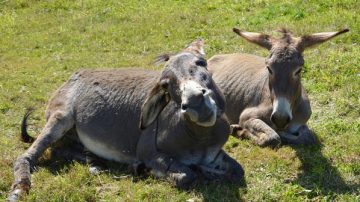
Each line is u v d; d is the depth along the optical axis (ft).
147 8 29.58
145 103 14.88
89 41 25.72
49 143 16.46
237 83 18.54
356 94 18.95
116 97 16.48
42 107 19.80
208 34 25.02
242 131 17.57
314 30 23.80
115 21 27.96
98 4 31.17
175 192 14.87
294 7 26.50
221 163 15.46
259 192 14.87
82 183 15.53
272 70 16.28
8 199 14.99
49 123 16.58
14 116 19.25
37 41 26.14
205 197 14.71
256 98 17.85
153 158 15.47
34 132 18.24
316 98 19.11
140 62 22.91
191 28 25.94
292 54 16.20
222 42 23.94
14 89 21.20
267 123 17.44
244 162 16.11
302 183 15.23
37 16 29.99
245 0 28.71
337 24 24.12
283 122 16.08
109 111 16.42
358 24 23.73
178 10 28.58
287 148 16.62
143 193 14.93
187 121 14.76
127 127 16.19
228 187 14.99
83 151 16.92
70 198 14.96
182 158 15.33
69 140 17.20
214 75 19.39
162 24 26.68
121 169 16.19
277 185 15.15
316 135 17.20
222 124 15.15
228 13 27.30
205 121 14.03
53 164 16.48
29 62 23.88
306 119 17.21
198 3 29.40
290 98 16.20
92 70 17.35
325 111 18.47
